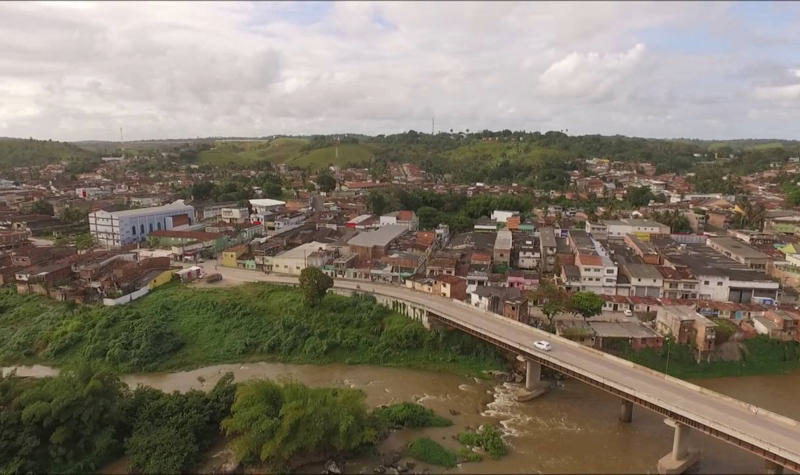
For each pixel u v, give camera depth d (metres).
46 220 178.75
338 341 94.06
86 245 151.00
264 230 169.00
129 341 90.88
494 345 91.88
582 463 62.75
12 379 66.25
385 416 71.19
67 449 60.81
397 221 170.25
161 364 88.50
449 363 90.56
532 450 65.50
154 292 109.69
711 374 85.50
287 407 60.19
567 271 112.06
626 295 106.81
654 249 129.62
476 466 61.97
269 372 87.62
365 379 85.81
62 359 89.25
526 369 84.00
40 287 107.75
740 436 55.88
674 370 85.38
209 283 115.62
